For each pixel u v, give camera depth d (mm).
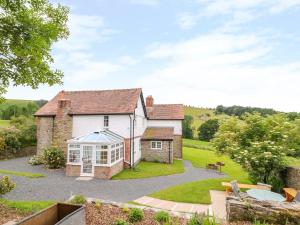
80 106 29984
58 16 12211
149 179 21703
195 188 17734
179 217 9227
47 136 29219
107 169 21688
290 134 17094
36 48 10078
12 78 11383
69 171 22391
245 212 8992
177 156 37594
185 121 62875
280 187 16656
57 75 12391
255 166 16750
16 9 10133
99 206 9789
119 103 29172
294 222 8562
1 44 10664
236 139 18562
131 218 8602
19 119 43688
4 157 31688
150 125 38844
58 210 6832
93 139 22438
